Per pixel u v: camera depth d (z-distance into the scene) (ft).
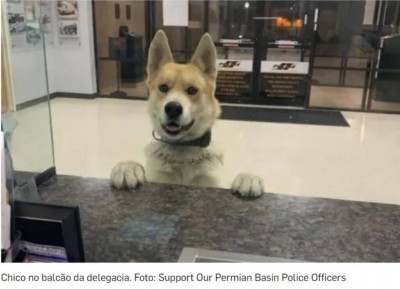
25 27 5.31
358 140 16.79
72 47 24.44
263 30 23.04
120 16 24.61
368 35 22.09
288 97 23.68
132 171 4.16
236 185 3.99
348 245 3.05
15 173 3.61
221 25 23.59
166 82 6.43
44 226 2.35
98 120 19.52
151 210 3.58
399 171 13.26
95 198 3.84
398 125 19.67
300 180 12.27
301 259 2.83
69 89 25.17
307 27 22.58
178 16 23.95
